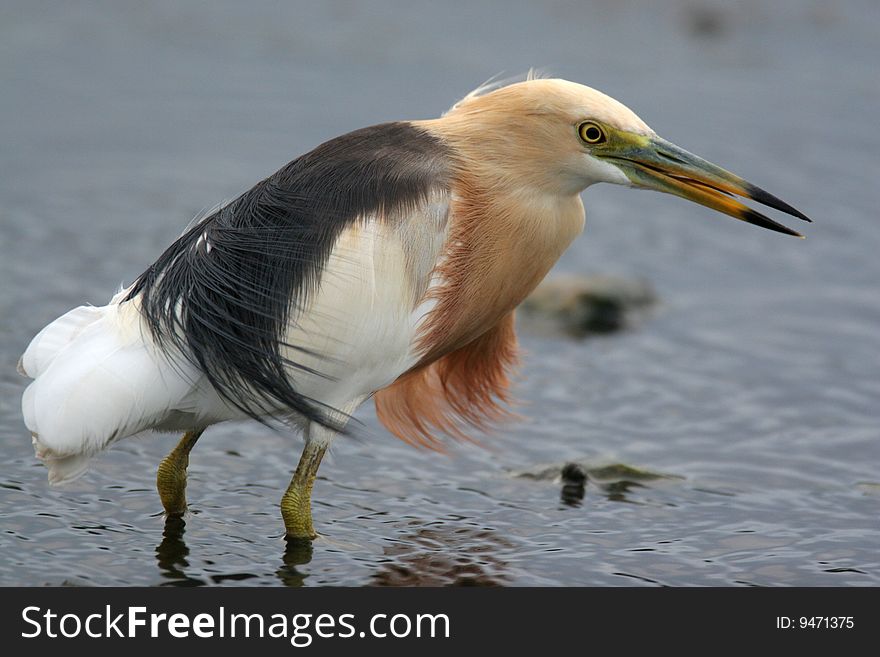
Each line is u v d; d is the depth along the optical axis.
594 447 13.48
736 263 18.86
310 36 26.11
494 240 11.31
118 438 10.38
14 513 11.35
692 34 26.95
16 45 25.08
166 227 18.55
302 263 10.66
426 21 27.02
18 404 13.34
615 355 15.94
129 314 10.58
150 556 10.84
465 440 13.48
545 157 11.26
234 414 10.93
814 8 27.91
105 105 22.77
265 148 21.33
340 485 12.40
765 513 12.10
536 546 11.37
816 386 15.16
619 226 19.92
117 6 27.27
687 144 21.81
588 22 27.25
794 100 24.00
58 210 18.86
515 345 13.02
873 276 18.38
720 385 15.16
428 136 11.30
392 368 11.22
